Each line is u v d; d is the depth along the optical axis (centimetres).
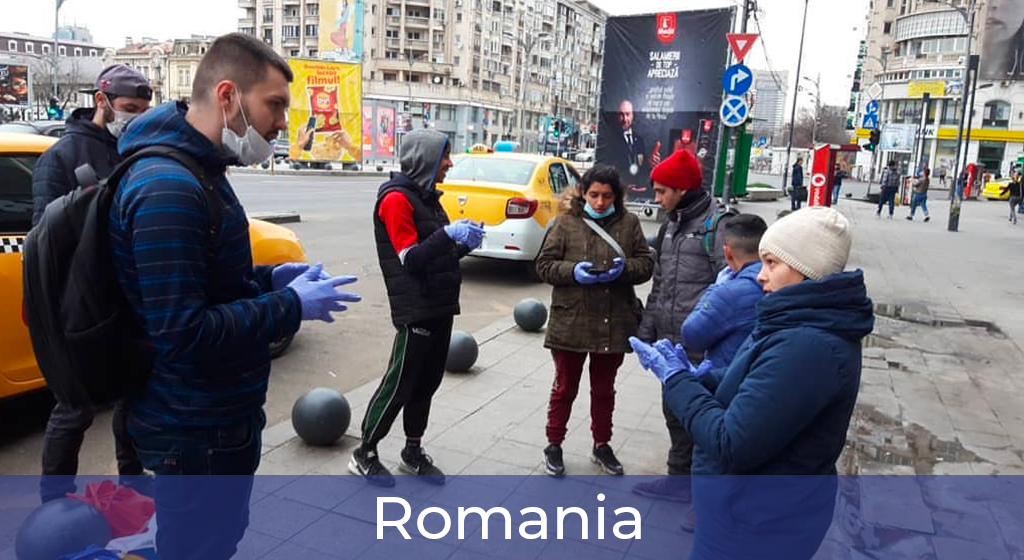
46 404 485
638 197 1745
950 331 797
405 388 368
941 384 607
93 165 353
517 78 11062
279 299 203
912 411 537
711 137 1638
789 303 193
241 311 194
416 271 352
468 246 353
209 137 199
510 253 945
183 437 202
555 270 380
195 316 183
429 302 360
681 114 1662
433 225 363
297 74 3281
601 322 385
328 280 213
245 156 205
